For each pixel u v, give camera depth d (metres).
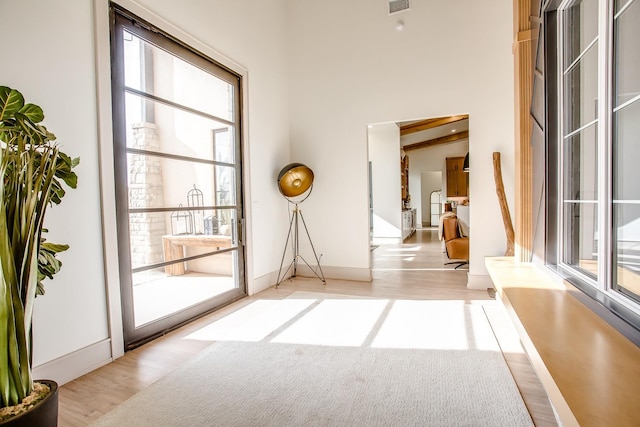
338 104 4.54
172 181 4.12
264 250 4.17
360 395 1.82
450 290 3.92
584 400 0.97
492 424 1.56
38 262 1.55
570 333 1.46
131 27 2.50
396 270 5.14
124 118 2.46
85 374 2.13
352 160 4.50
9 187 1.38
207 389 1.92
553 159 2.62
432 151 12.91
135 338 2.52
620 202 1.64
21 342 1.32
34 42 1.90
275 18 4.47
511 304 1.87
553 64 2.59
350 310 3.27
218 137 3.81
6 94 1.33
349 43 4.46
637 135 1.52
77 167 2.12
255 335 2.70
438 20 4.03
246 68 3.84
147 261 3.75
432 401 1.75
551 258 2.64
